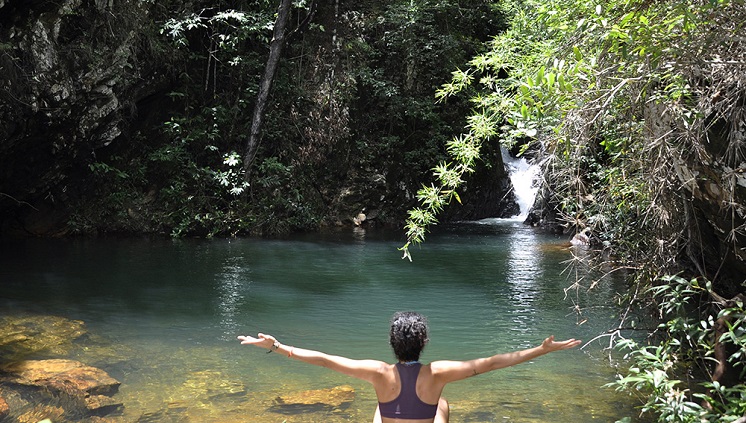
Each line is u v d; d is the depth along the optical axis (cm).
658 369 472
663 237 605
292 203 1877
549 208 2006
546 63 467
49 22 1369
